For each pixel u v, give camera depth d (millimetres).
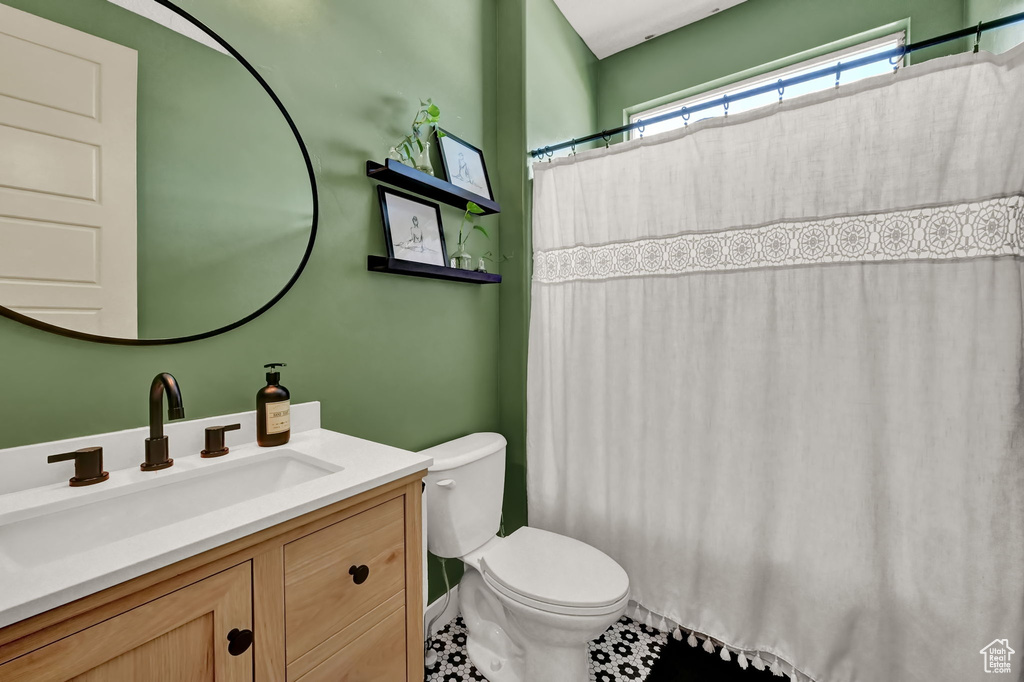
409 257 1531
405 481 913
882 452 1277
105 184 888
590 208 1762
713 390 1523
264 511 675
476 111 1896
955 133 1170
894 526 1259
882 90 1253
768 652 1453
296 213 1205
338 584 784
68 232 844
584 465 1793
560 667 1272
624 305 1700
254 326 1132
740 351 1473
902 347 1246
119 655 535
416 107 1595
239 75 1092
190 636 596
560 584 1284
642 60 2463
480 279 1726
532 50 1980
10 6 784
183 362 1007
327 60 1302
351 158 1366
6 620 444
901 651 1253
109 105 893
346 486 785
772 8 2094
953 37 1181
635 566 1694
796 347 1390
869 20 1881
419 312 1615
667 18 2270
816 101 1338
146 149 942
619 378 1718
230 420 1062
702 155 1513
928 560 1208
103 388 896
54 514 729
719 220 1500
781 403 1417
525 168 1933
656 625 1668
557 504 1863
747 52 2150
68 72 845
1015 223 1115
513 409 2004
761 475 1443
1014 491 1114
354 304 1379
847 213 1308
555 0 2133
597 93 2602
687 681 1434
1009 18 1115
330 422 1314
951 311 1180
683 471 1584
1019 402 1117
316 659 748
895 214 1247
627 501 1702
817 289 1354
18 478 772
